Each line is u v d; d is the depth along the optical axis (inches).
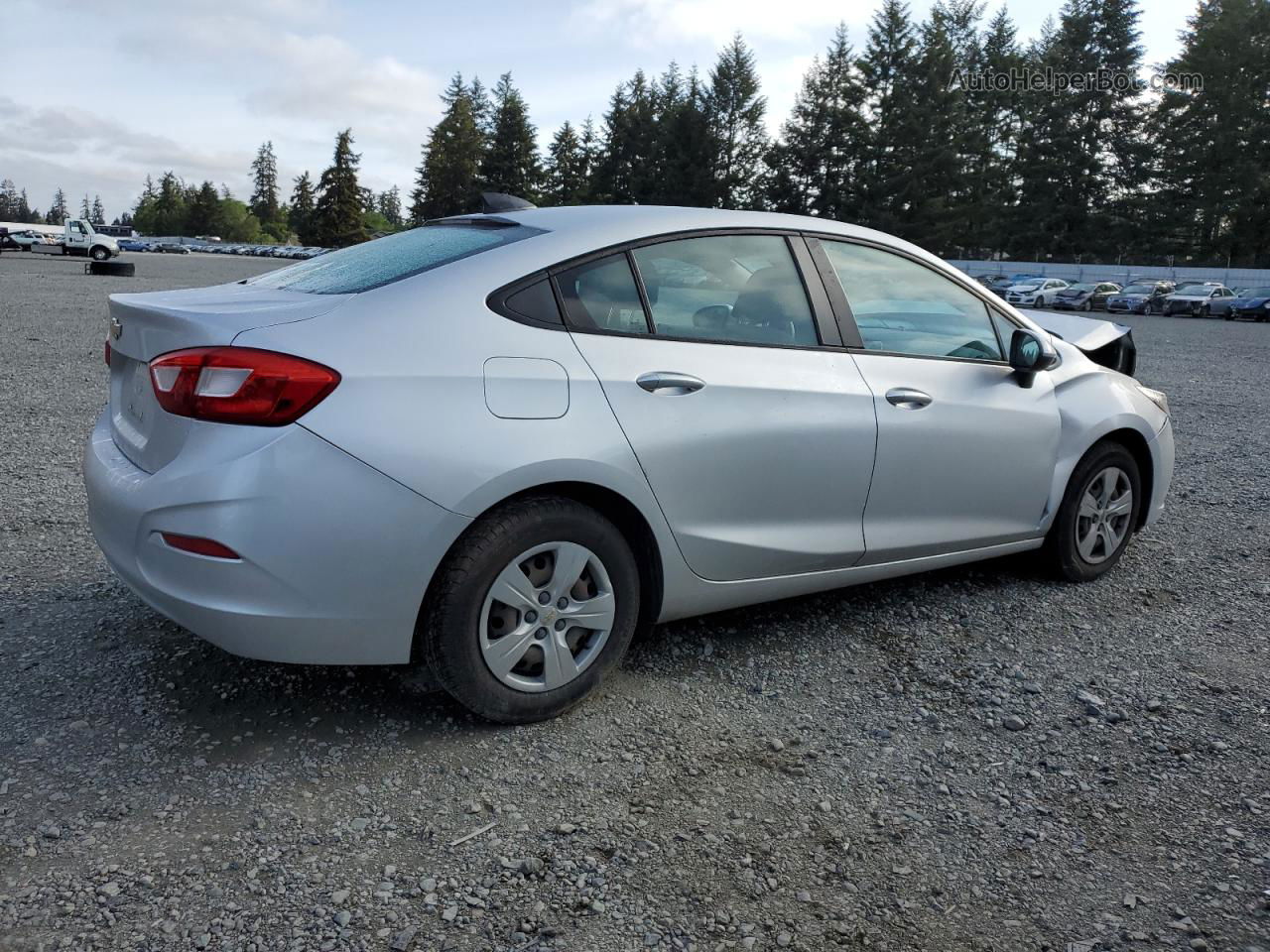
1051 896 85.4
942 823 96.0
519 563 105.9
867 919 81.5
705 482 118.0
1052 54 2947.8
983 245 3036.4
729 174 2861.7
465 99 3846.0
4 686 114.7
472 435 100.2
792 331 130.0
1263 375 591.5
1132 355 199.3
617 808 96.0
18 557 159.0
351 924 77.8
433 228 131.4
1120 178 2864.2
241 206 5669.3
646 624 123.3
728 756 107.2
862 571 138.7
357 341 98.3
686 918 80.6
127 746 103.1
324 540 94.7
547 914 80.1
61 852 85.0
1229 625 152.2
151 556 98.6
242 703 113.3
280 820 91.4
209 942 75.0
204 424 95.7
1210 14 2827.3
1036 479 155.6
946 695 124.3
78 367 389.1
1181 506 232.7
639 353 114.6
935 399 140.6
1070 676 131.2
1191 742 113.9
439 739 107.3
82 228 1807.3
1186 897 85.7
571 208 129.3
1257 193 2613.2
